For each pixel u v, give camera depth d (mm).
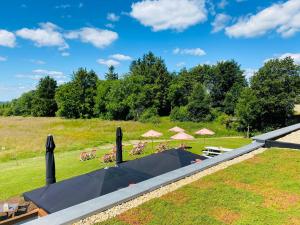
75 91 68625
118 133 17234
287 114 45594
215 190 6961
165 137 35938
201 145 26312
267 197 6566
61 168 18766
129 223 5277
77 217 5367
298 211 5836
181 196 6559
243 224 5273
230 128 45375
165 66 72625
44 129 44719
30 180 16219
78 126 48094
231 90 64688
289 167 8812
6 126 47969
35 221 5180
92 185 8648
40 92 78625
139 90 62594
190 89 72562
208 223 5301
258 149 11555
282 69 44312
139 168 10984
